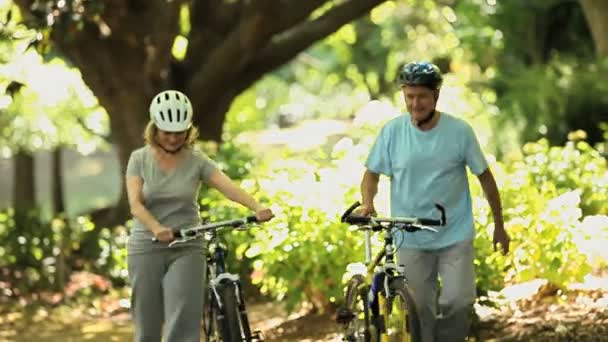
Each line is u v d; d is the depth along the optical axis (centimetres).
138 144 1966
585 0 2131
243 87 2008
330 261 1214
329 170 1280
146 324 909
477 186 1191
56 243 1934
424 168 927
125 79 1953
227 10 2002
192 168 905
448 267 938
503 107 2295
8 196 5366
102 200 6125
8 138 2731
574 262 1186
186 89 1978
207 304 937
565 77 2247
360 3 1969
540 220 1177
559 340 1066
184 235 861
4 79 1594
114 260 1908
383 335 876
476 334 1116
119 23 1859
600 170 1499
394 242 946
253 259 1530
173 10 1770
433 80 903
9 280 1845
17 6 1633
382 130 945
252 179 1425
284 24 1845
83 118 2762
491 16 2734
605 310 1123
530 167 1492
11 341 1446
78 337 1461
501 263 1152
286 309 1288
